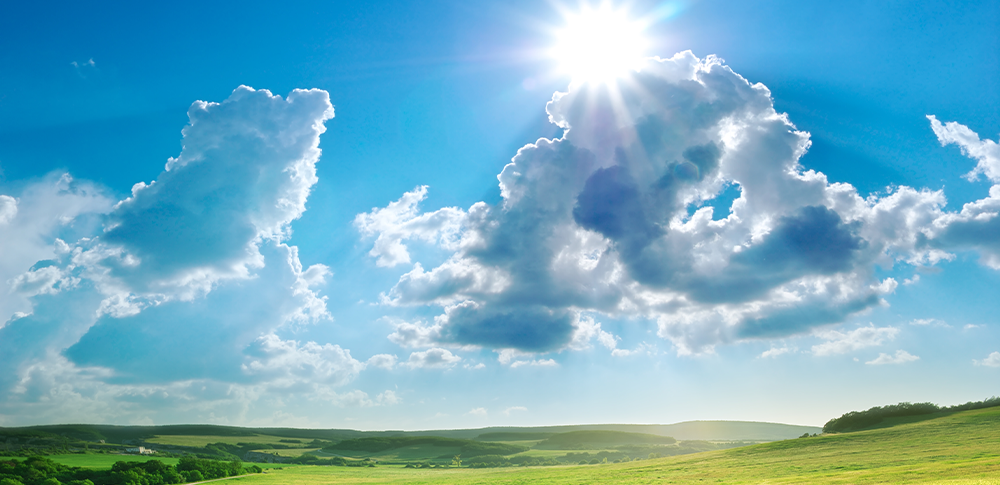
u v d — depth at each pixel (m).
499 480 131.88
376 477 177.88
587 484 99.94
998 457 78.19
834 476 75.94
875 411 171.88
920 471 69.69
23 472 136.75
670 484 88.94
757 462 112.31
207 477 155.12
